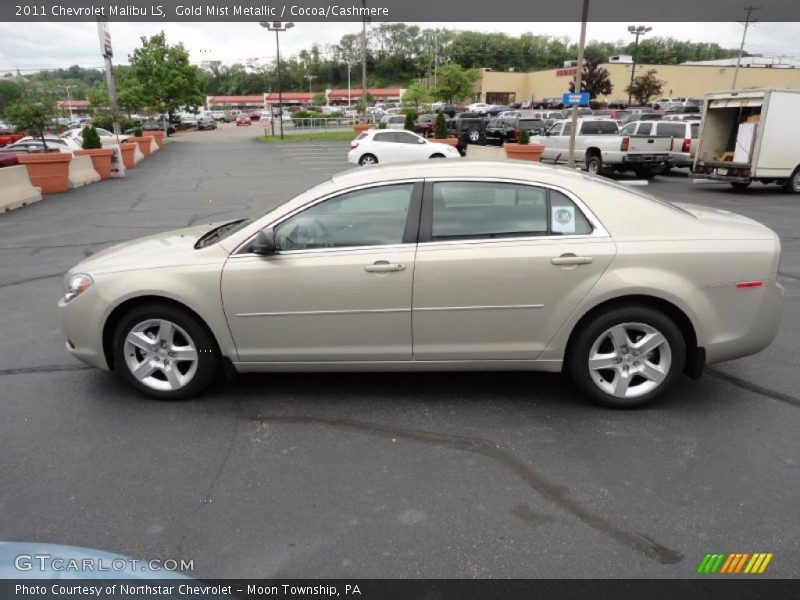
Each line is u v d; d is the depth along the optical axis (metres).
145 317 4.01
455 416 3.90
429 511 2.96
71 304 4.05
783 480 3.16
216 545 2.74
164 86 52.72
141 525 2.88
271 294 3.84
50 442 3.65
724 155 16.69
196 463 3.40
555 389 4.27
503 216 3.80
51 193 16.92
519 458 3.41
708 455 3.40
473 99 82.94
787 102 15.08
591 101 65.06
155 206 14.23
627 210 3.79
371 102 102.50
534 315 3.78
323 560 2.63
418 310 3.80
